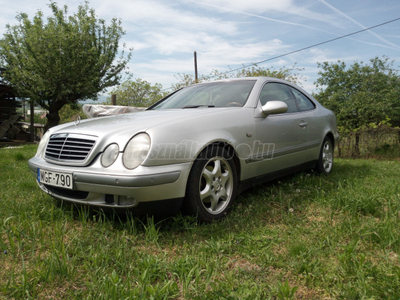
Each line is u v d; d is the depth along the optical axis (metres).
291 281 1.71
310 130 3.90
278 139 3.31
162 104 3.75
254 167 3.02
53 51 15.71
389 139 7.14
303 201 3.06
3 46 17.06
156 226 2.50
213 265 1.83
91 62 17.02
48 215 2.68
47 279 1.70
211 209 2.60
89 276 1.76
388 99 9.58
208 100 3.40
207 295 1.54
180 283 1.72
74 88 16.66
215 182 2.62
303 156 3.78
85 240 2.18
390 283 1.58
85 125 2.70
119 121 2.68
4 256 2.02
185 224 2.39
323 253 1.96
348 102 9.88
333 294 1.56
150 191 2.16
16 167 5.34
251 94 3.24
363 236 2.16
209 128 2.58
